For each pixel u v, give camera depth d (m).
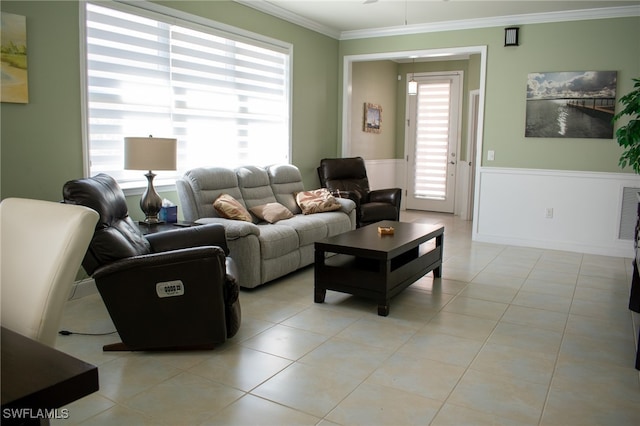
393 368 2.75
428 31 6.34
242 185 4.96
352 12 5.76
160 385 2.53
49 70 3.54
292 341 3.10
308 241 4.69
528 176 5.93
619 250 5.54
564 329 3.35
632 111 4.46
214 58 4.99
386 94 8.62
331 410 2.31
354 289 3.66
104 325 3.32
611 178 5.52
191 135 4.82
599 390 2.53
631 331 3.32
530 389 2.53
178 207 4.67
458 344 3.08
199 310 2.85
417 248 4.39
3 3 3.24
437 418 2.25
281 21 5.78
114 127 4.11
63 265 1.36
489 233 6.22
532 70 5.80
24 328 1.38
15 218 1.53
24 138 3.43
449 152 8.60
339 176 6.56
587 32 5.50
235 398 2.41
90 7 3.80
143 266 2.76
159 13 4.31
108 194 3.06
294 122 6.20
